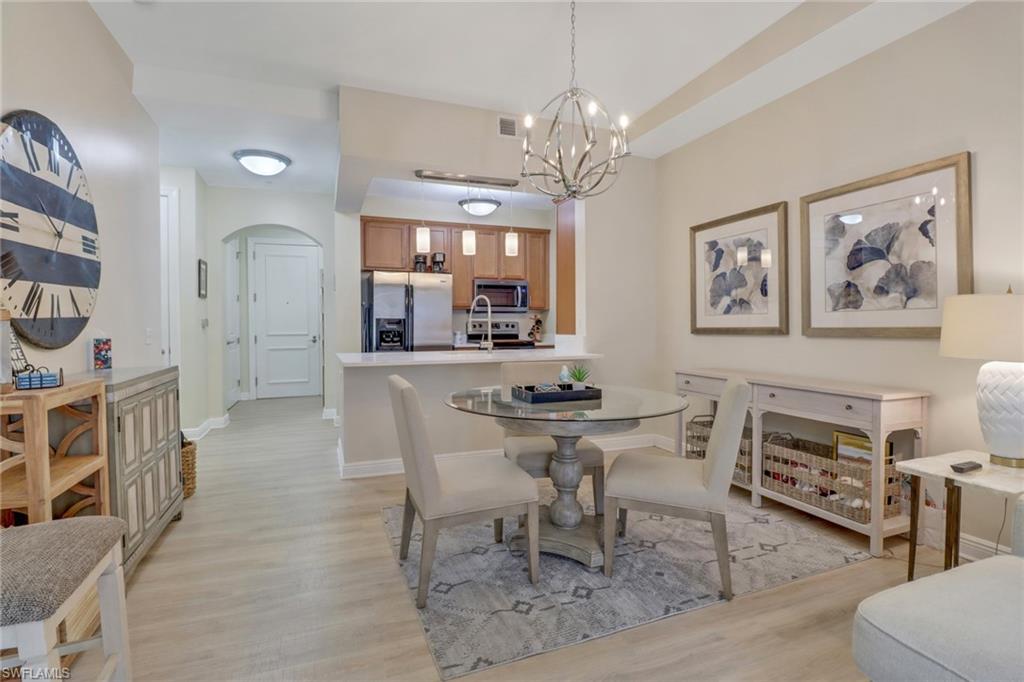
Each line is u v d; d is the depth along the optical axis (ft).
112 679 4.40
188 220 15.49
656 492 6.82
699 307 13.02
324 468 12.64
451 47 9.36
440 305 19.58
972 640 3.34
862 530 7.82
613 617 6.14
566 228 15.34
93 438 6.32
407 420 6.24
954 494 6.34
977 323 6.41
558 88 11.10
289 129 11.79
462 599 6.56
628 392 9.02
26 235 6.11
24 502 4.92
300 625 5.98
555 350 15.56
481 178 12.73
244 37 8.99
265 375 24.72
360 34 8.91
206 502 10.17
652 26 8.80
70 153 7.26
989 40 7.23
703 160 12.84
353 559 7.70
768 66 9.16
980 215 7.38
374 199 19.70
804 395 8.79
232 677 5.09
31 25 6.34
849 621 6.05
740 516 9.35
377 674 5.15
